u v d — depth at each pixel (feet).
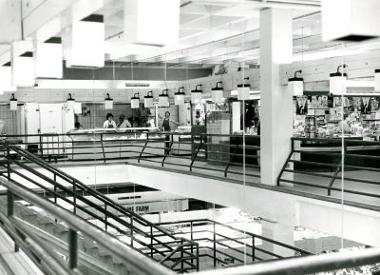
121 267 19.08
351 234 22.18
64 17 13.89
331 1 6.55
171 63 59.00
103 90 59.62
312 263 4.91
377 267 17.11
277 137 28.14
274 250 28.66
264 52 28.50
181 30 38.65
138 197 51.44
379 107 46.01
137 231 24.76
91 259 16.72
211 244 43.55
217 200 31.45
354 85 37.40
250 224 48.34
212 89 45.91
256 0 22.71
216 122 40.75
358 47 40.60
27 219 21.74
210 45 46.73
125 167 43.27
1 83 24.30
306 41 42.32
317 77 35.40
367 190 26.02
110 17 32.40
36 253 8.28
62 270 6.93
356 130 45.27
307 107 42.24
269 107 28.19
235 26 37.40
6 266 10.35
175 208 53.42
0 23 16.87
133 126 64.08
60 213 6.75
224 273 4.65
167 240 44.37
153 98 60.39
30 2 16.06
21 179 38.99
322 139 25.90
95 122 63.05
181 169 36.68
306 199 24.62
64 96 57.93
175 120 63.87
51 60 17.67
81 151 51.19
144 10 8.50
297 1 22.76
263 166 28.76
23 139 56.54
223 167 38.40
